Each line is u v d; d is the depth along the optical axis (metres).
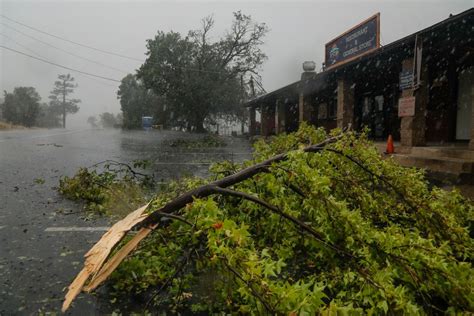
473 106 7.63
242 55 39.12
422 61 8.98
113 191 5.83
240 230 2.17
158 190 6.62
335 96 17.48
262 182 3.38
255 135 27.78
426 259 2.33
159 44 37.06
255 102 24.78
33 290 2.83
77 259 3.46
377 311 2.16
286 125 23.83
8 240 3.98
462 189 6.30
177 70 37.16
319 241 2.79
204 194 3.14
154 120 50.25
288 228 3.01
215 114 41.12
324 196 2.80
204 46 37.66
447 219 3.16
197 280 2.95
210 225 2.37
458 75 10.77
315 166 3.56
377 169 3.70
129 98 58.03
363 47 12.87
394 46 9.27
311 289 2.78
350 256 2.55
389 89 13.93
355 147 3.70
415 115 9.09
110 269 2.49
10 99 64.19
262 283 1.95
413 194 3.54
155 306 2.62
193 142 19.86
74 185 6.02
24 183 7.43
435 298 2.68
